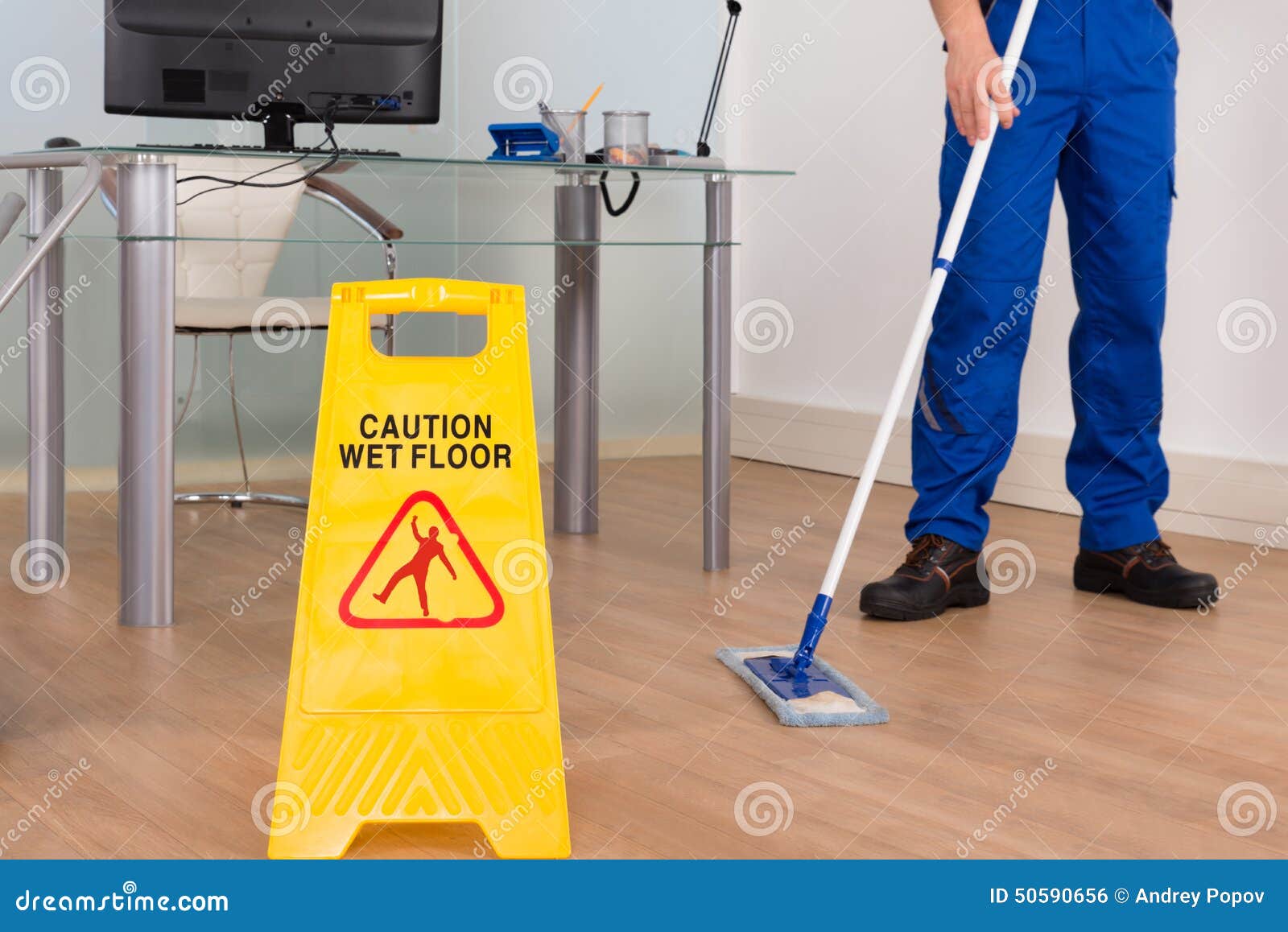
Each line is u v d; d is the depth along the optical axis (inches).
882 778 60.7
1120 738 66.8
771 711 70.5
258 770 61.3
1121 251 94.4
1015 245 92.0
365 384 54.9
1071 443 100.9
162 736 65.9
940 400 93.9
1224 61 122.7
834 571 75.2
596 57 170.7
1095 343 97.3
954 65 82.8
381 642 54.1
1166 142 93.9
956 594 93.8
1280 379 119.6
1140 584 96.6
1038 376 140.8
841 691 73.9
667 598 97.3
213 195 130.3
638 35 172.7
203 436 153.1
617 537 121.3
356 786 53.2
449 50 162.4
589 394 122.0
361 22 94.4
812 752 64.3
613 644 84.3
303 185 110.7
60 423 101.9
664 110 175.6
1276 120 118.6
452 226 97.8
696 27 176.2
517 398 55.4
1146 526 97.3
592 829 54.8
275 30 93.1
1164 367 130.1
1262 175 120.0
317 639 53.9
